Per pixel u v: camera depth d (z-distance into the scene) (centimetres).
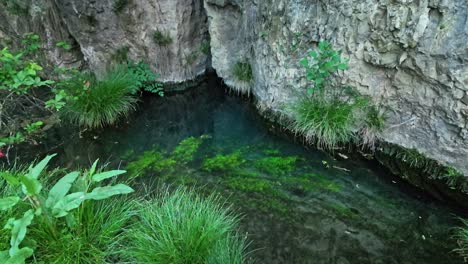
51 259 288
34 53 714
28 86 432
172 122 631
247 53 639
